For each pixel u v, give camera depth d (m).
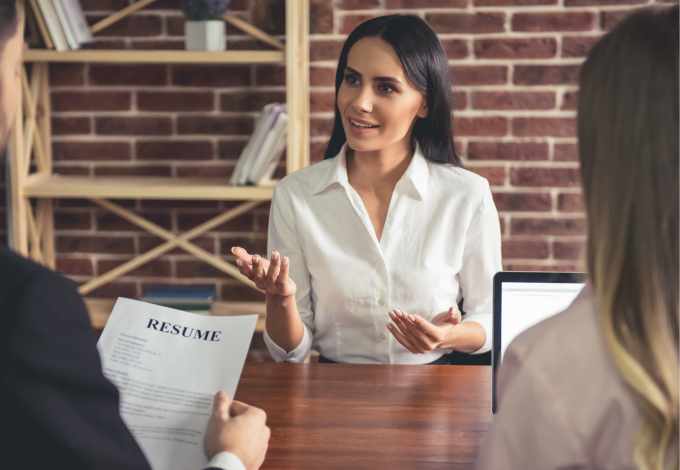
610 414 0.48
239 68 2.17
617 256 0.48
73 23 1.94
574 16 2.08
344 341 1.41
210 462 0.68
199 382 0.82
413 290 1.36
